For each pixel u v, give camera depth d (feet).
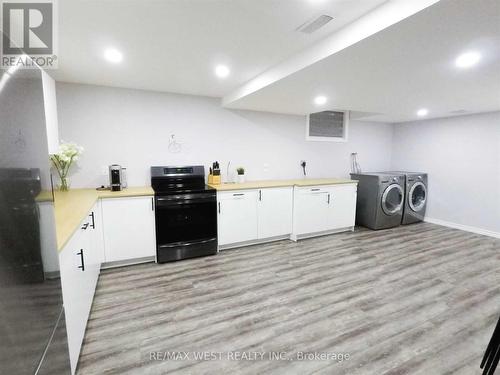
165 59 7.66
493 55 6.16
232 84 10.42
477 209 14.58
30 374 2.64
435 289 8.46
